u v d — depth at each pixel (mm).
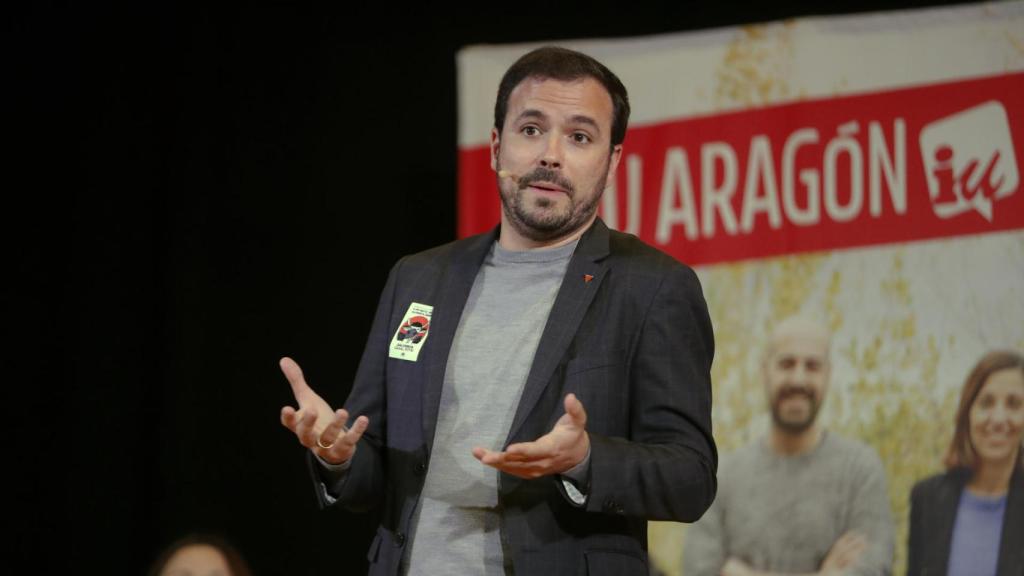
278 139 10898
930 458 8766
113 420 10883
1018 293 8789
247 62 10984
